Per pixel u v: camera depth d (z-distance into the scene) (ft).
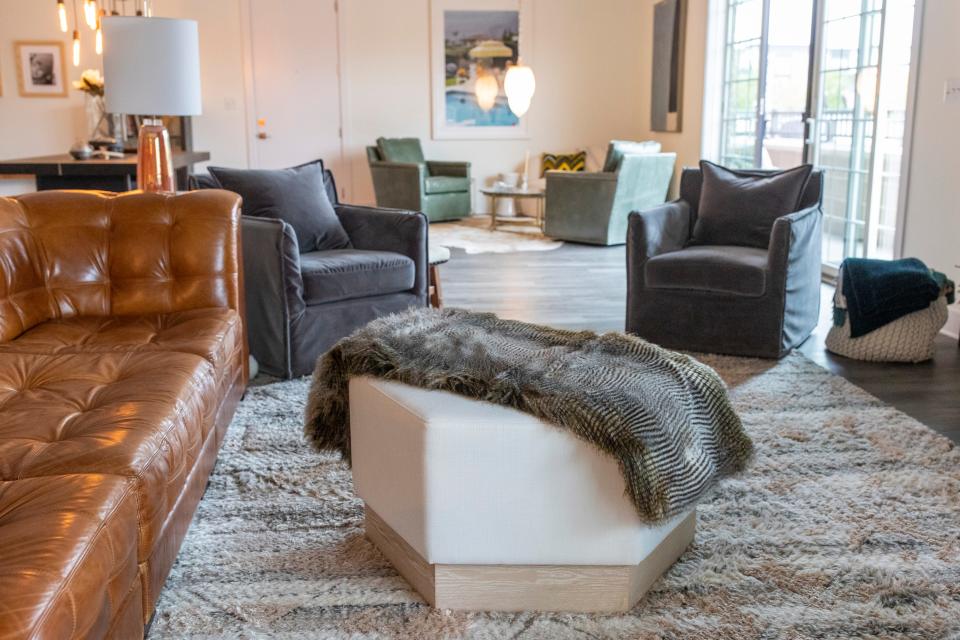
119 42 11.56
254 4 28.73
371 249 13.39
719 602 6.25
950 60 13.84
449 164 29.43
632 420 5.72
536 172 31.01
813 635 5.85
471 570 6.09
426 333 7.12
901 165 15.08
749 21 22.27
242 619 6.06
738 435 6.59
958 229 13.80
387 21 29.53
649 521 5.71
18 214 9.29
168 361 7.32
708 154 24.62
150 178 11.81
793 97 20.04
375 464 6.63
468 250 23.21
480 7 29.73
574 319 15.39
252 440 9.44
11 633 3.56
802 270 12.82
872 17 16.66
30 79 27.81
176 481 6.01
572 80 30.48
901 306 12.30
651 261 12.98
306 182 13.33
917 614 6.08
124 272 9.59
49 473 5.16
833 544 7.07
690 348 13.03
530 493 5.89
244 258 11.83
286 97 29.45
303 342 11.73
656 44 28.48
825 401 10.63
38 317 9.11
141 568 5.31
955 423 10.00
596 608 6.15
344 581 6.57
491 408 5.97
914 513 7.61
